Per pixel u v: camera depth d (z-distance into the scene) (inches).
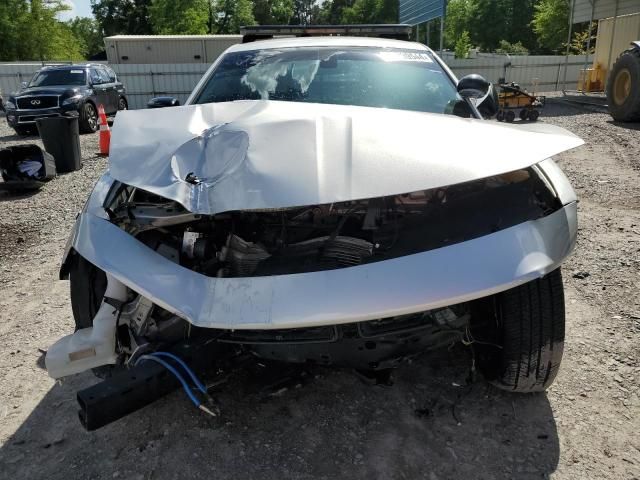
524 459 87.7
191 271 80.9
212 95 131.3
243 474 86.2
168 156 87.8
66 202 267.3
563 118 497.0
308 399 104.6
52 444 94.8
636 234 180.4
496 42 2068.2
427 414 99.4
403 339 84.1
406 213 87.7
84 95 530.0
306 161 80.7
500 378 96.6
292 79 131.1
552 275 90.1
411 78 129.9
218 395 105.4
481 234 82.7
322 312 74.2
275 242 86.7
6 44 1558.8
